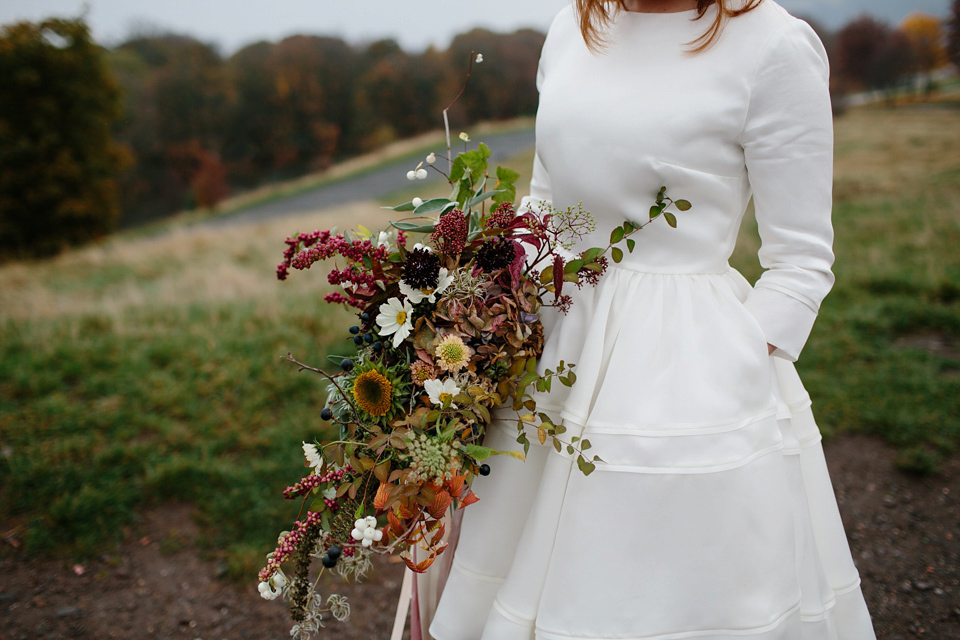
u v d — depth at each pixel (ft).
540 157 4.55
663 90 3.87
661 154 3.86
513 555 4.35
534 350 4.09
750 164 3.89
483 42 139.54
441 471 3.53
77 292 23.06
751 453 3.83
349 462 3.80
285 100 136.26
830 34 99.91
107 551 8.29
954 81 92.27
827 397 11.48
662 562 3.77
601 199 4.09
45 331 15.38
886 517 8.67
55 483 9.20
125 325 16.11
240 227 47.42
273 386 12.09
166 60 138.00
